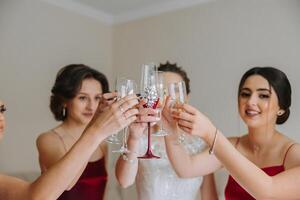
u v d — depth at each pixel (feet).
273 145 5.55
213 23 7.01
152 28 7.89
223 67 6.79
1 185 3.70
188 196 5.49
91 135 3.30
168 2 7.61
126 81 3.64
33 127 6.20
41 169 6.03
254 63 6.41
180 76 5.98
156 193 5.35
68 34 7.28
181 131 4.77
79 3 7.54
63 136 6.17
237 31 6.68
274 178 3.74
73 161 3.27
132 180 4.80
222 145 3.49
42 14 6.77
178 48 7.46
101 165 6.64
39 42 6.66
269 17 6.31
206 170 5.15
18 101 6.11
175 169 4.92
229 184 5.58
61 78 6.35
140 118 3.78
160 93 3.88
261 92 5.76
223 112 6.66
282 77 5.76
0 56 5.95
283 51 6.09
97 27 8.07
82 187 6.17
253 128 5.78
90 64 7.81
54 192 3.27
